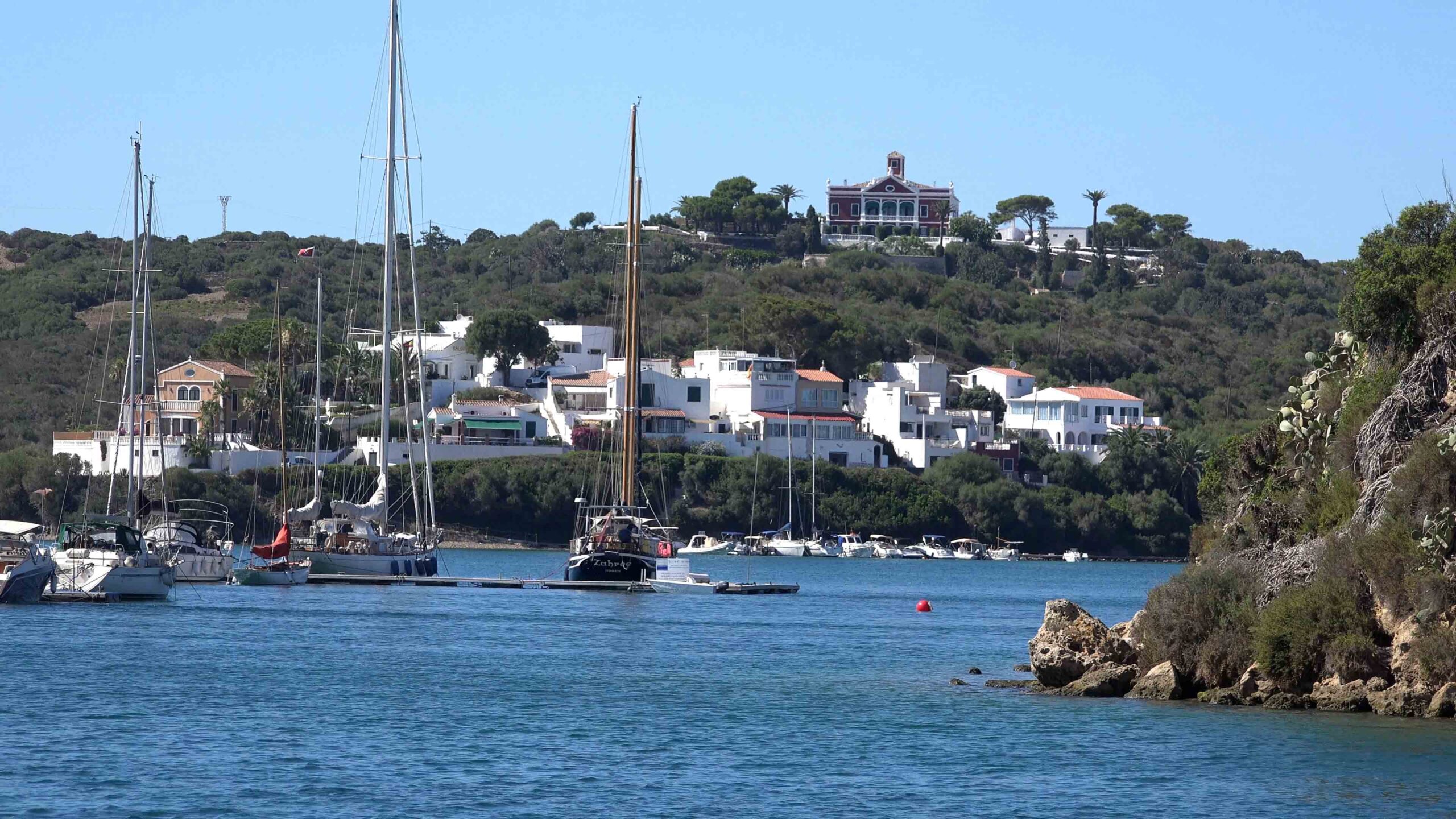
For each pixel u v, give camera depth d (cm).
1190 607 9931
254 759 7788
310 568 19925
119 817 6581
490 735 8600
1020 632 15862
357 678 10850
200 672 10912
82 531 16612
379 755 7938
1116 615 17800
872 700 9994
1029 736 8562
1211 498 15388
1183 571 10606
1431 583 8862
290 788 7162
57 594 16050
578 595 19575
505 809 6850
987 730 8769
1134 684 10025
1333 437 10719
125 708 9219
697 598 19700
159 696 9744
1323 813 6888
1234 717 9000
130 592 16362
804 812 6881
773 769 7750
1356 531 9400
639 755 8081
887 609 18875
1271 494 11075
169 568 16800
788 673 11556
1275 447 11975
